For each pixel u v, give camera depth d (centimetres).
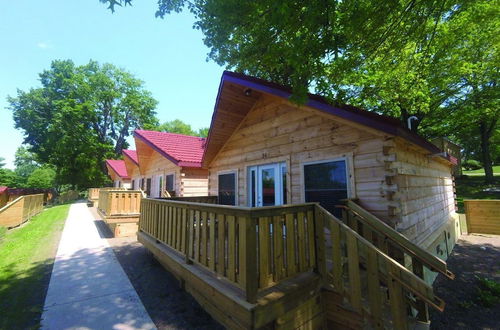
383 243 363
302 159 539
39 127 2892
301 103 323
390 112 1333
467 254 761
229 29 397
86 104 2855
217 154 835
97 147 2994
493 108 1390
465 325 390
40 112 2994
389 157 395
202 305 343
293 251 310
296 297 289
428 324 314
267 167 643
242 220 266
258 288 261
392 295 263
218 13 368
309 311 307
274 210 287
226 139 781
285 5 271
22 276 507
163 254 489
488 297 463
